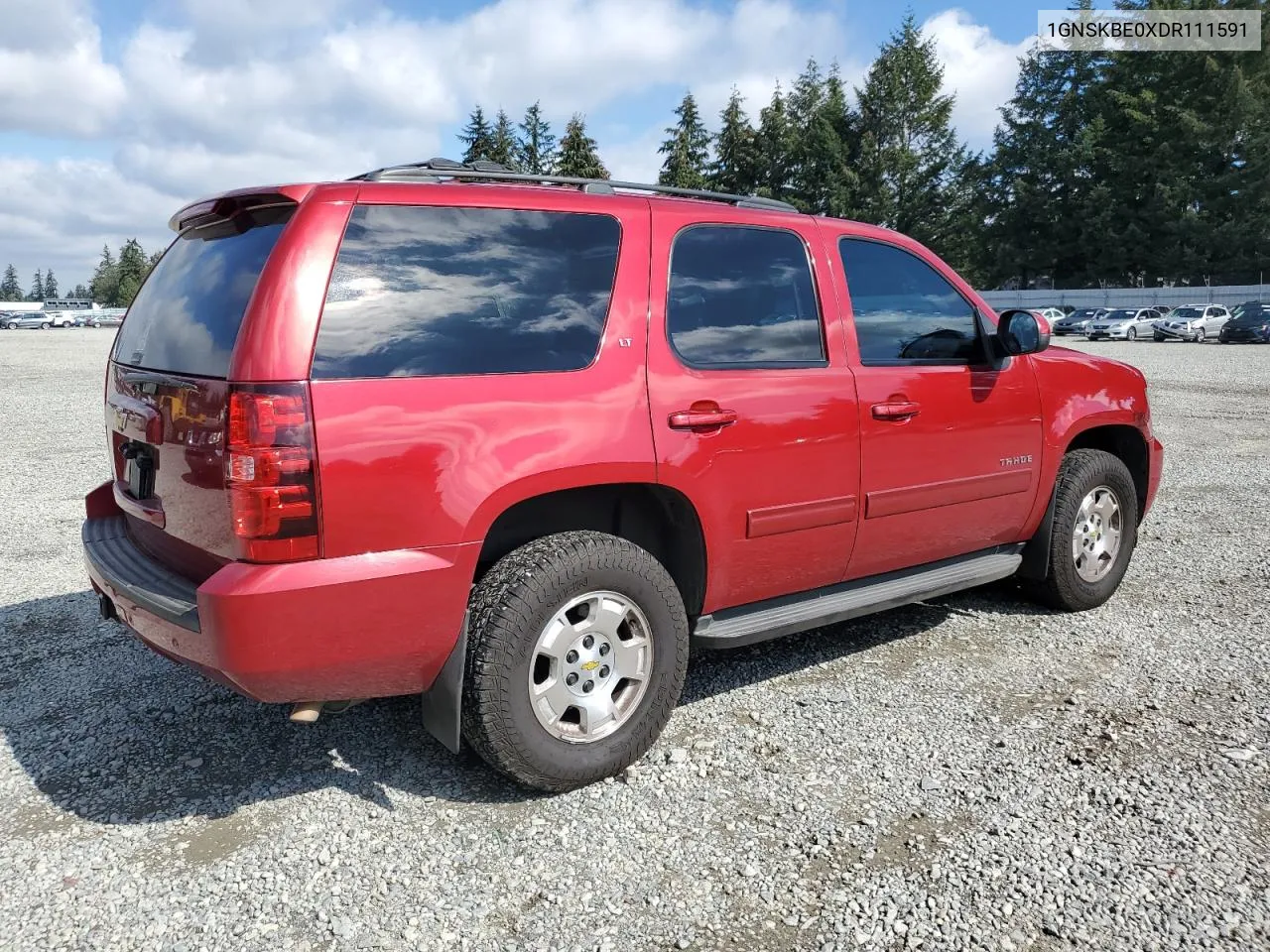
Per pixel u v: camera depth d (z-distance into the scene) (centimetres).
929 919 240
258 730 350
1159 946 229
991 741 338
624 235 317
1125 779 309
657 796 302
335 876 260
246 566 249
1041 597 480
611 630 304
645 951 230
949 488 402
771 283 354
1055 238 5938
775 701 374
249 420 246
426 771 319
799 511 350
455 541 270
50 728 351
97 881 258
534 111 6016
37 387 1747
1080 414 456
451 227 285
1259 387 1725
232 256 287
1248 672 397
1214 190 5403
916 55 5700
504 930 238
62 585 528
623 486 324
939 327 407
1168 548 601
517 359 287
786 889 254
